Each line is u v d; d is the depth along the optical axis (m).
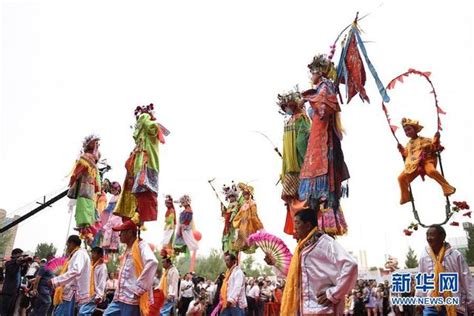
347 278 3.67
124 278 5.93
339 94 5.54
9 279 10.23
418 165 6.57
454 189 6.25
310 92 5.44
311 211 4.38
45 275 9.57
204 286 14.75
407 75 6.58
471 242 21.42
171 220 14.89
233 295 8.59
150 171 6.80
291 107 6.37
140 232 6.41
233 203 12.41
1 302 10.08
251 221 11.51
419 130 6.82
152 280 5.77
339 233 5.62
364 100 5.45
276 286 17.42
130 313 5.75
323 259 4.03
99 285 8.12
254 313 16.38
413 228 6.81
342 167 5.30
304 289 4.05
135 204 6.98
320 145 5.23
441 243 5.98
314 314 3.84
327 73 5.65
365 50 5.26
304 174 5.25
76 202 9.22
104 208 12.61
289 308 4.11
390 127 7.02
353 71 5.46
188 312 12.51
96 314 9.57
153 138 7.07
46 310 9.46
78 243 7.56
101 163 12.78
